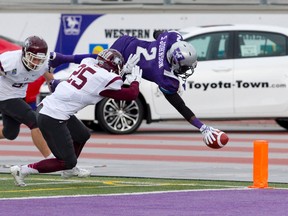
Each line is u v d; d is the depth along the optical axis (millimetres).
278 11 62594
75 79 32219
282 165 41688
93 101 32281
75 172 34094
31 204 29391
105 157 44188
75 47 63969
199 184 34750
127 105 54250
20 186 33406
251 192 32406
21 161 42344
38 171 33250
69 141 32531
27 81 35875
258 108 54812
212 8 62656
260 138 53531
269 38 55219
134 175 37594
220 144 32219
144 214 27766
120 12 63344
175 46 32438
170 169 39812
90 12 63656
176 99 32844
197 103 54375
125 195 31500
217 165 41438
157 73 32781
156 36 34469
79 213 27812
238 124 63219
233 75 54531
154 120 54531
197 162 42531
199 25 62781
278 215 27828
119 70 32500
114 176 37094
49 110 32156
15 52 35312
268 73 54812
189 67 32688
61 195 31391
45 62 35125
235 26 55250
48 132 32344
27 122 36781
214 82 54406
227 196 31453
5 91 36375
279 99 54938
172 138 53125
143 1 63031
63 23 63938
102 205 29312
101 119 53625
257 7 62656
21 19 63969
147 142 50844
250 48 55125
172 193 32094
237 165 41469
